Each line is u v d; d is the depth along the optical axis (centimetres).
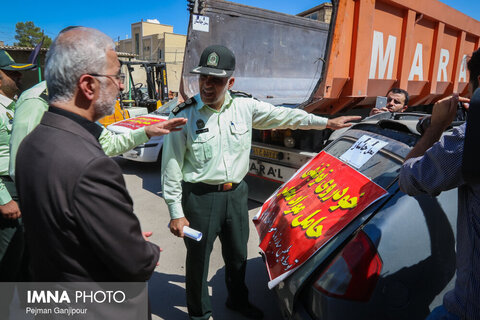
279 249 184
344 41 359
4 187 213
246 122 208
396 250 142
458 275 117
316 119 221
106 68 111
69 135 104
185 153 203
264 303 254
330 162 213
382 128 207
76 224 99
